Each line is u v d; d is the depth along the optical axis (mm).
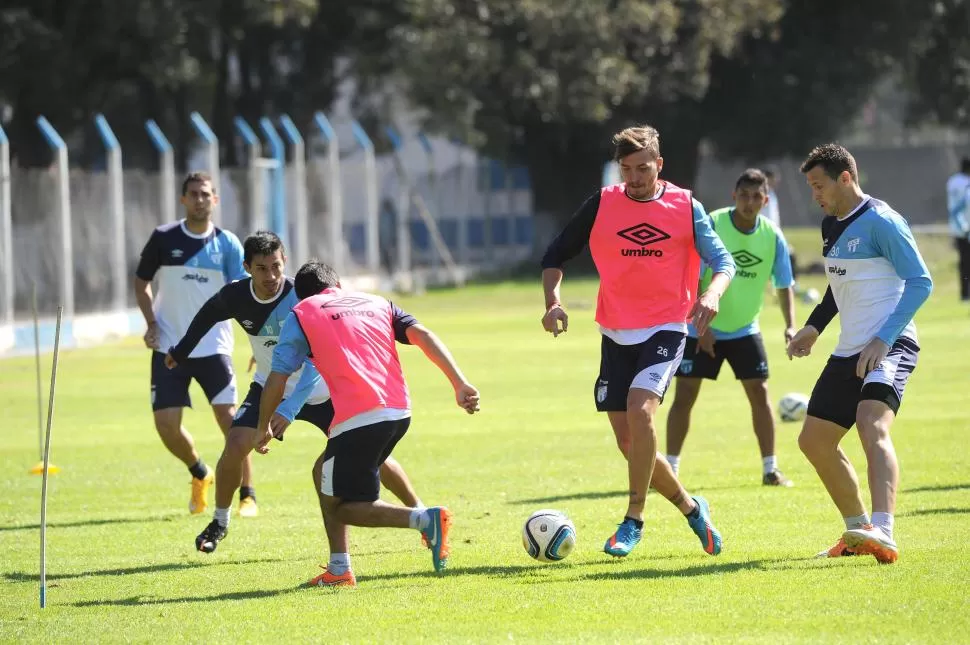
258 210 120625
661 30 154125
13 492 42344
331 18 169625
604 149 170750
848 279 27438
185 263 38469
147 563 30984
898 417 52094
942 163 192500
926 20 175750
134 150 184625
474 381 71938
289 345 26812
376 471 26859
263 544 33000
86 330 97750
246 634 23156
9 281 88250
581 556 29281
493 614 23812
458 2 156875
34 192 91750
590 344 91250
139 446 52406
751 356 39188
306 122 177500
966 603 23016
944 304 107062
